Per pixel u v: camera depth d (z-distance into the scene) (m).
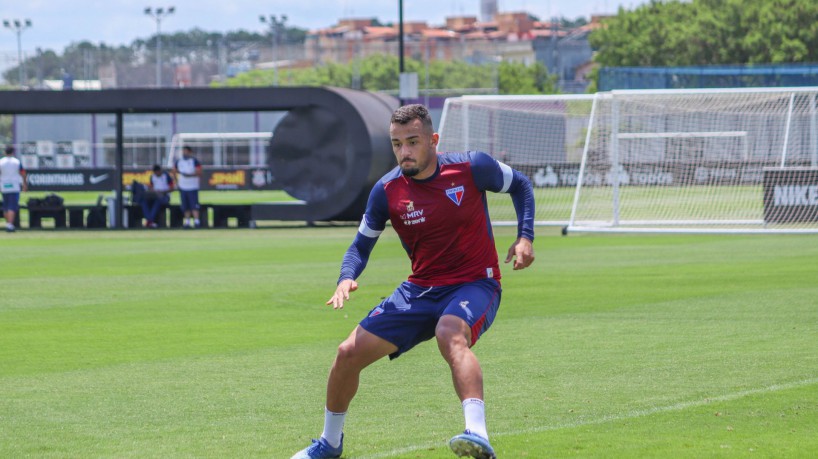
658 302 15.91
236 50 98.81
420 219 7.45
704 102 37.75
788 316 14.28
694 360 11.34
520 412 9.14
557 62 148.00
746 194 38.56
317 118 34.28
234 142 66.56
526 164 42.56
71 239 30.94
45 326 14.38
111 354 12.25
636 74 61.09
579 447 7.97
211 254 25.33
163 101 34.94
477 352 11.99
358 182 33.59
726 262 21.64
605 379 10.46
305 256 24.50
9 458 7.87
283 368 11.32
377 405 9.51
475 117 49.91
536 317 14.64
